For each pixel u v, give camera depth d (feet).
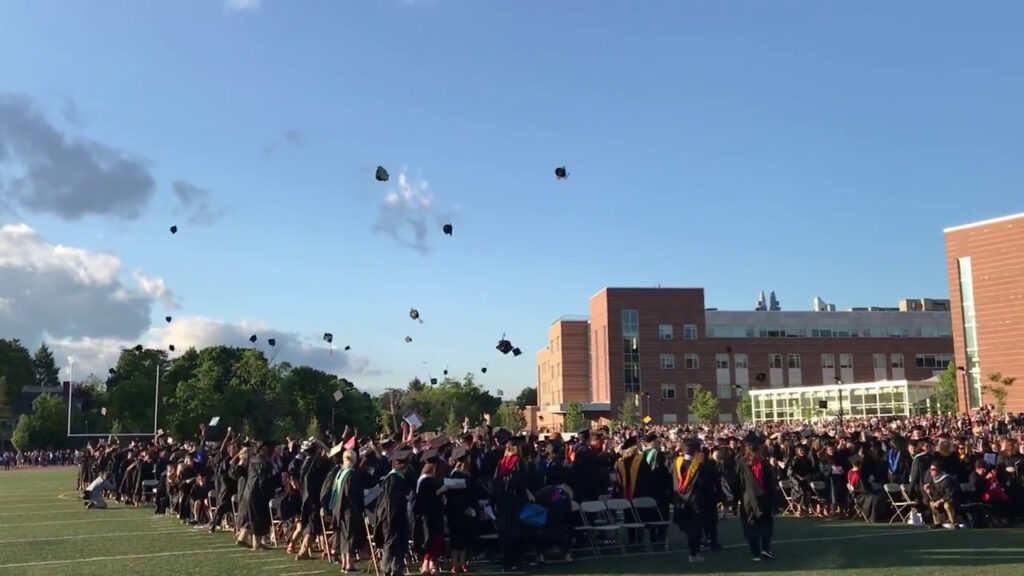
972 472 55.26
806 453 64.69
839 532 52.19
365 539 39.52
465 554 40.24
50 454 236.22
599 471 49.11
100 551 47.62
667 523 46.55
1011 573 35.70
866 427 99.50
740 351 291.79
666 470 49.19
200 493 62.39
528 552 42.91
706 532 45.11
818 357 296.30
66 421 273.75
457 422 325.01
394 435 61.00
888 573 36.29
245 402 248.52
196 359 295.07
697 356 288.30
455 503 39.70
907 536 49.47
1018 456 57.26
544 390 368.68
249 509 47.52
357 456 42.75
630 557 43.88
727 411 287.28
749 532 41.50
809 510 63.46
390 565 36.78
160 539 53.31
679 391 285.43
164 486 73.26
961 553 42.01
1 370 335.06
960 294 206.28
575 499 47.83
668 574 37.83
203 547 49.19
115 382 308.40
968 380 202.49
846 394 236.43
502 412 339.36
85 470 100.42
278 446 54.13
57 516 70.90
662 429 128.98
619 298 287.48
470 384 368.89
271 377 263.29
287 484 47.42
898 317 304.50
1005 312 195.83
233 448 58.34
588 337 328.08
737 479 52.24
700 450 44.01
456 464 40.81
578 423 273.33
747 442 48.55
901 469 60.13
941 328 305.94
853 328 301.63
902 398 221.66
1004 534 49.88
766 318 297.33
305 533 45.09
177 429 232.12
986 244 201.05
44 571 40.42
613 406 281.54
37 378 494.18
